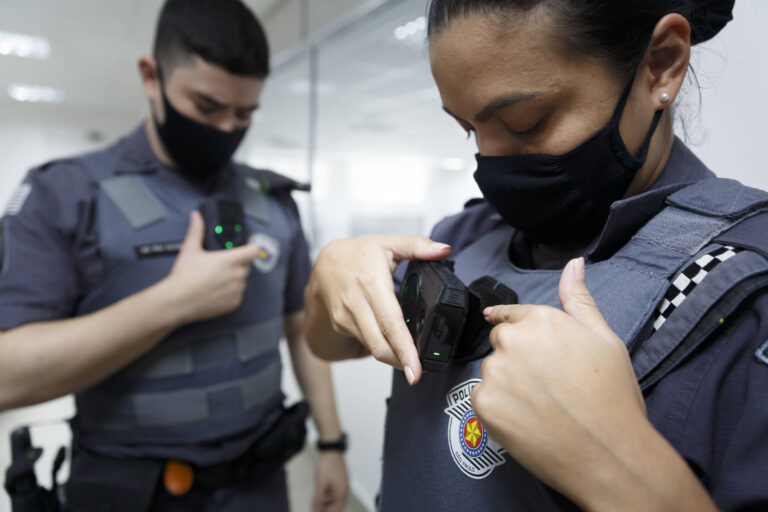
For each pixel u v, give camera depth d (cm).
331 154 187
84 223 76
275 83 228
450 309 32
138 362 77
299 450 94
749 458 24
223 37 76
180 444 79
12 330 66
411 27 126
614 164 34
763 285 25
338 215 186
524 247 47
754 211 28
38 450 73
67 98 541
